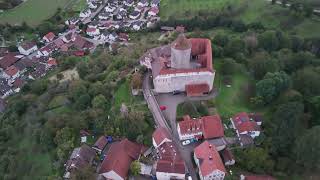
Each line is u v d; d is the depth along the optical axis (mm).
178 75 179500
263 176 144625
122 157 148875
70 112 185125
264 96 178250
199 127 157625
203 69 179500
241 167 149500
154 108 175500
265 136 157375
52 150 166500
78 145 162375
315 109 166250
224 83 193750
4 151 183250
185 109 172500
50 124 173000
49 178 148875
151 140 161000
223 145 153250
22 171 166750
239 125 160875
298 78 191625
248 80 196875
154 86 185875
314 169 149375
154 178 144375
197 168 147000
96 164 153625
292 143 149875
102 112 174000
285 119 153750
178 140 159750
